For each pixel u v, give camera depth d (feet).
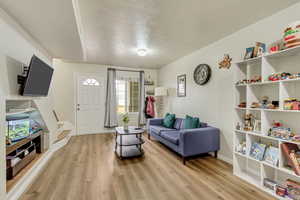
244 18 7.07
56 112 14.85
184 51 11.91
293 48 5.27
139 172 7.69
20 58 6.54
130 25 7.73
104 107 16.67
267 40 6.91
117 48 11.19
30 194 5.87
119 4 6.01
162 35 8.96
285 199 5.47
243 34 8.05
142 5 6.10
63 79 15.12
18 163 6.41
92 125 16.17
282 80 5.62
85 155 9.95
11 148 5.85
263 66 6.32
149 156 9.84
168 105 16.22
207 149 9.12
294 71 5.93
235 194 5.97
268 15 6.80
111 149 11.15
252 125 7.25
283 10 6.32
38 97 8.11
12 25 5.91
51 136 10.03
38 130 8.80
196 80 11.59
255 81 6.77
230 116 8.87
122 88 17.57
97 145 12.12
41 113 8.53
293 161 5.27
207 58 10.63
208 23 7.57
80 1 5.78
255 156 6.65
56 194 5.88
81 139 13.94
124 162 8.89
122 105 17.58
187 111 12.94
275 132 5.97
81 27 7.91
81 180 6.90
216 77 9.86
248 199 5.66
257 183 6.52
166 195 5.87
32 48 7.74
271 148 6.22
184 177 7.23
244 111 7.83
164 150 11.01
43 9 5.33
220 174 7.55
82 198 5.65
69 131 14.19
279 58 6.42
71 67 15.43
